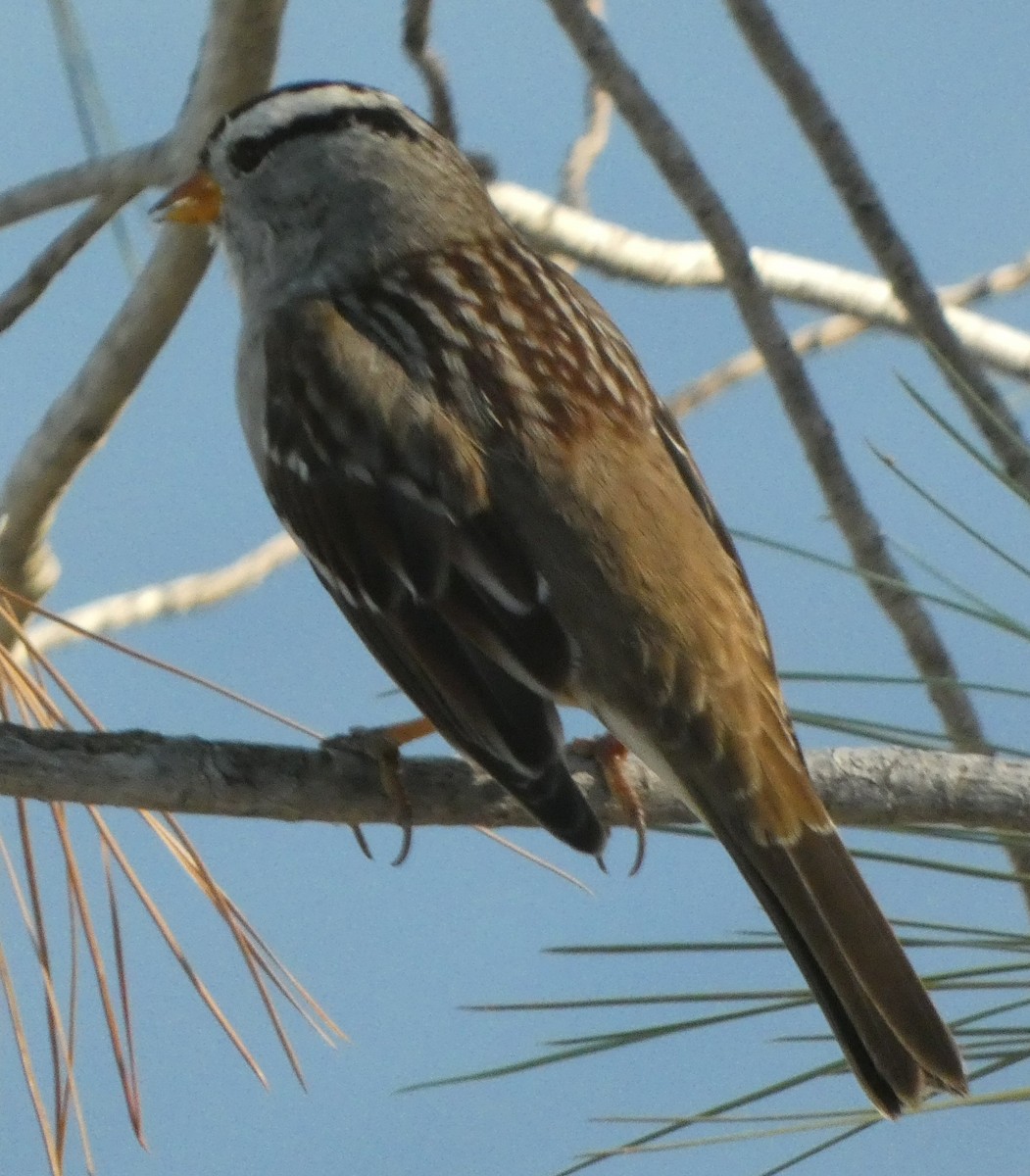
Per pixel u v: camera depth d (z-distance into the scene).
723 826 5.78
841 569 5.13
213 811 5.58
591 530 6.10
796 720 5.45
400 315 6.89
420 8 7.39
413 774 5.80
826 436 6.00
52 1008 5.45
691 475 6.63
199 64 7.73
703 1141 4.75
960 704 5.75
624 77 6.31
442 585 6.16
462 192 7.50
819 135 6.20
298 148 7.50
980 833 5.43
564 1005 4.70
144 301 7.77
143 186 7.71
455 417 6.39
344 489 6.47
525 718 5.85
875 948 5.42
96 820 5.55
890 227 6.12
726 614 6.05
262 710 5.70
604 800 6.09
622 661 5.95
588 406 6.42
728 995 4.83
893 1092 5.10
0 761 5.38
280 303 7.31
